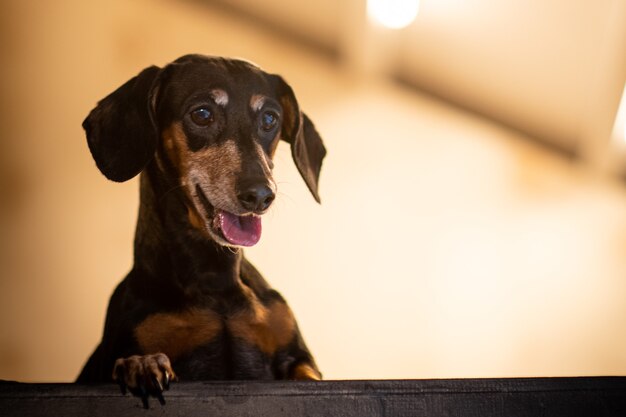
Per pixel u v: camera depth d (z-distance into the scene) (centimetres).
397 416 180
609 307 412
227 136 223
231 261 226
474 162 413
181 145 224
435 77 412
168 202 226
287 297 397
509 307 410
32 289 391
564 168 418
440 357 404
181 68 231
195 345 221
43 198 393
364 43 405
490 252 410
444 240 408
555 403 183
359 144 409
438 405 181
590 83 410
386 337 400
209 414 177
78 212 394
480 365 402
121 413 177
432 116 415
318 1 398
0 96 392
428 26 405
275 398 178
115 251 394
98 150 231
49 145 394
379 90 412
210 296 223
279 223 399
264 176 215
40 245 392
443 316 404
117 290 233
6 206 391
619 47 402
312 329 397
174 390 178
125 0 399
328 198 404
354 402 179
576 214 418
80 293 393
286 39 406
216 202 216
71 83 395
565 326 410
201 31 402
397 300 403
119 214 396
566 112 413
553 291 412
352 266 402
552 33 405
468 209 411
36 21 395
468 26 406
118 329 220
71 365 390
